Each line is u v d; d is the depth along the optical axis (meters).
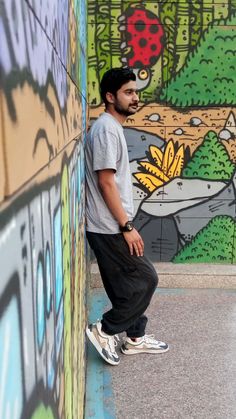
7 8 0.53
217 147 4.31
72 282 1.58
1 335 0.49
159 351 3.14
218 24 4.12
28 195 0.64
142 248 2.71
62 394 1.16
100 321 2.95
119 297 2.78
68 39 1.52
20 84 0.60
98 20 4.10
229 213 4.42
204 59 4.18
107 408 2.55
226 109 4.25
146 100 4.23
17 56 0.58
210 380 2.85
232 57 4.18
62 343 1.16
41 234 0.76
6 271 0.51
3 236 0.49
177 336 3.41
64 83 1.29
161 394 2.70
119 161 2.67
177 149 4.30
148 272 2.74
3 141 0.50
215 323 3.62
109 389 2.73
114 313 2.83
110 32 4.12
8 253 0.52
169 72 4.19
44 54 0.84
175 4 4.10
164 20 4.12
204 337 3.39
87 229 2.75
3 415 0.49
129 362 3.04
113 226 2.68
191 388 2.76
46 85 0.86
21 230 0.59
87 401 2.61
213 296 4.13
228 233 4.46
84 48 3.21
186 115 4.25
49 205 0.88
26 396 0.63
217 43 4.16
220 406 2.59
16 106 0.57
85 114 3.19
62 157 1.19
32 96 0.69
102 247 2.71
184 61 4.18
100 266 2.78
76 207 1.86
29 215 0.65
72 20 1.79
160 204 4.38
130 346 3.12
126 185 2.72
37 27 0.75
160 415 2.50
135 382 2.81
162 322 3.64
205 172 4.35
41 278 0.76
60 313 1.10
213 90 4.22
